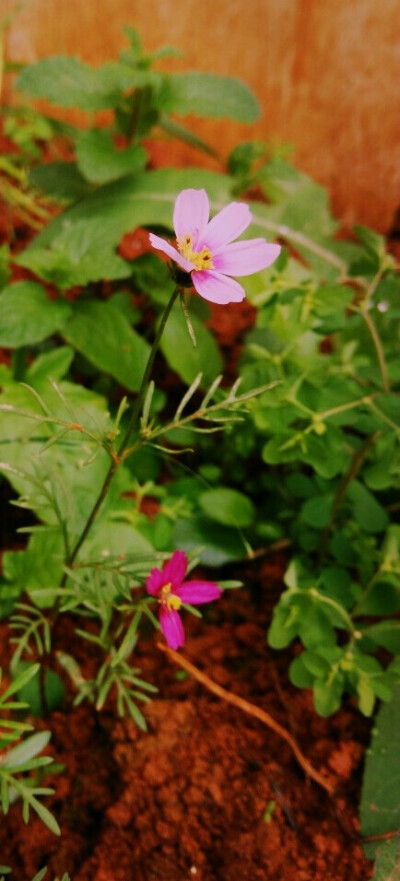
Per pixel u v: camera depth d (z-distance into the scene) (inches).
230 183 27.7
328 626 20.6
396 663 20.2
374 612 21.4
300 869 20.2
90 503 21.9
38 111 34.7
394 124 33.4
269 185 30.6
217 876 20.1
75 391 23.1
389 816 20.3
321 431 21.1
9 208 32.0
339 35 31.8
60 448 22.0
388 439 21.2
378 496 24.6
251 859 20.3
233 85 26.4
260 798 20.9
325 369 23.3
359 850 20.4
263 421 21.4
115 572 18.5
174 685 22.3
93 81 25.5
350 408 21.3
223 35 32.3
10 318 23.0
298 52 32.4
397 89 32.6
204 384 25.2
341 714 22.0
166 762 21.1
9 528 24.5
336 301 21.6
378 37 31.7
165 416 27.2
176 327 25.2
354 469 22.2
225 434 24.8
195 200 17.0
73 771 21.0
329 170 34.9
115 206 26.4
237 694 22.4
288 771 21.3
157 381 28.1
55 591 18.4
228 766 21.3
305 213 29.8
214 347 25.6
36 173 28.6
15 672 20.1
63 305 23.6
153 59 26.8
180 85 26.1
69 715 21.6
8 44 33.0
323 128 33.9
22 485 21.7
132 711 18.5
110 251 24.0
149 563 21.5
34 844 20.2
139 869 20.1
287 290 21.6
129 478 23.0
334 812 20.8
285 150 31.9
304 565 23.4
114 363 23.9
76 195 28.5
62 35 32.9
